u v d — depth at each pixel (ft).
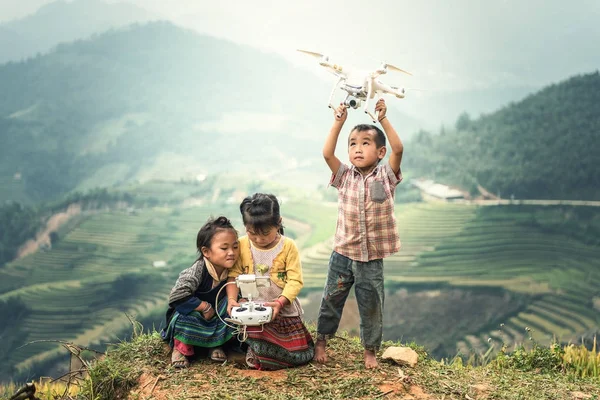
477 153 461.37
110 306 319.27
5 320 299.58
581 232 326.24
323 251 332.19
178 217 461.37
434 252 322.14
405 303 269.23
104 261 392.06
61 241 427.74
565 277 274.98
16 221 456.86
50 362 258.78
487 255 312.71
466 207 383.04
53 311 313.53
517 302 261.85
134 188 554.05
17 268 390.42
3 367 252.01
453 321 253.44
